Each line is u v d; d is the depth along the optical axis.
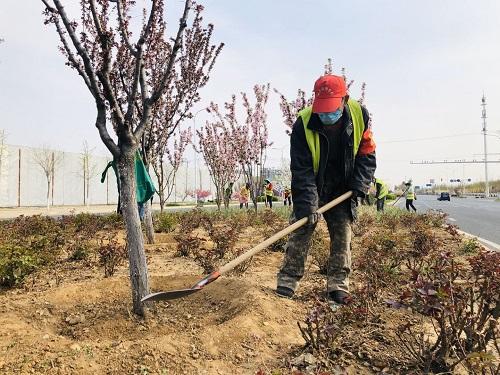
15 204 29.77
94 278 5.44
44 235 8.37
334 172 4.34
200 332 3.35
